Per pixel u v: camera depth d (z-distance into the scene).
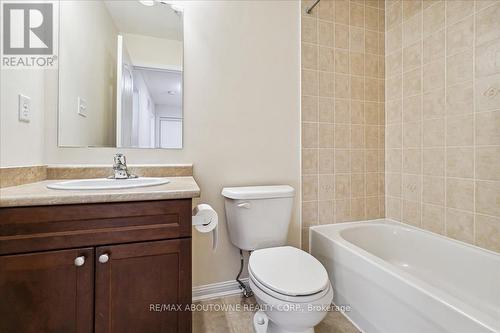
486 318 0.80
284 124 1.74
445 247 1.50
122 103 1.45
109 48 1.44
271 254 1.29
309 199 1.81
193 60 1.54
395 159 1.93
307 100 1.77
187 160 1.54
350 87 1.89
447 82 1.54
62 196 0.81
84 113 1.39
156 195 0.90
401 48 1.86
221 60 1.59
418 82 1.73
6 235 0.78
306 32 1.76
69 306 0.83
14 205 0.78
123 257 0.88
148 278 0.91
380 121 1.99
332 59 1.84
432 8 1.63
